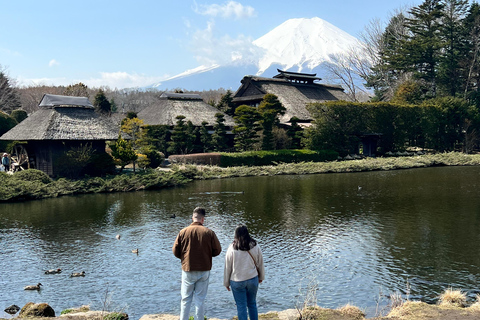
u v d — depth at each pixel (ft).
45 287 40.47
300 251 50.75
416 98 235.20
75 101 130.41
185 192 102.01
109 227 65.00
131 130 162.71
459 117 207.00
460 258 46.93
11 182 93.97
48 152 119.34
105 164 124.47
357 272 43.19
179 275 43.47
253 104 237.86
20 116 184.55
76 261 48.42
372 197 88.79
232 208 78.95
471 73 253.65
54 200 92.58
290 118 198.08
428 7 264.72
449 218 66.54
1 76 248.32
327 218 68.64
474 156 170.40
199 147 178.91
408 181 114.93
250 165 155.74
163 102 210.38
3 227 65.72
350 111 183.11
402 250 50.37
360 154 192.34
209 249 23.26
